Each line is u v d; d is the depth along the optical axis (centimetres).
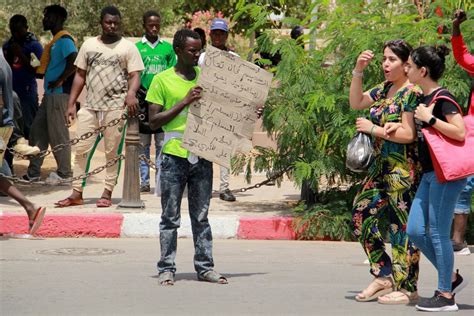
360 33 1224
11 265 1035
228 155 899
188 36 895
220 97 895
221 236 1258
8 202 1381
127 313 797
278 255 1130
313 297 875
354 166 827
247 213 1310
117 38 1326
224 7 1920
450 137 780
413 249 834
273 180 1284
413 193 823
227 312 805
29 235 1234
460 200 1134
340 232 1240
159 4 2942
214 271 945
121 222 1255
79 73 1336
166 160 904
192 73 909
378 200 840
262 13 1296
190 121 893
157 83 898
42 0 2916
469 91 1188
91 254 1116
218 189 1530
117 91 1324
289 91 1248
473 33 1205
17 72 1662
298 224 1247
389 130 808
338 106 1218
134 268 1024
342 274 1008
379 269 852
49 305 827
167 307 823
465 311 816
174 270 930
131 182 1319
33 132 1537
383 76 1206
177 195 910
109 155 1336
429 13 1271
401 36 1216
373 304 844
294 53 1254
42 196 1437
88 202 1382
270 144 1781
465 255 1149
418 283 970
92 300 850
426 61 793
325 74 1258
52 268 1018
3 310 806
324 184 1318
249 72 897
